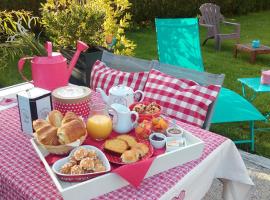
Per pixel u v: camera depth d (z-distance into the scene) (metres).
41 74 1.71
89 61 2.77
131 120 1.47
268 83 3.02
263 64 5.47
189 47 3.35
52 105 1.49
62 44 3.14
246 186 1.55
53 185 1.12
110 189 1.10
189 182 1.21
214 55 6.00
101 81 2.12
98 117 1.38
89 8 3.05
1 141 1.40
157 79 1.93
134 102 1.67
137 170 1.11
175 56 3.27
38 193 1.08
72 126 1.24
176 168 1.24
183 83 1.86
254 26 8.41
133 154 1.18
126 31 7.68
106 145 1.25
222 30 7.91
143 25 8.20
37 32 5.75
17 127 1.52
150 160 1.14
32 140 1.30
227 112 2.60
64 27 3.02
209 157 1.33
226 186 1.58
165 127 1.40
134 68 2.18
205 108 1.72
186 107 1.76
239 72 5.02
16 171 1.19
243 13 10.23
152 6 8.25
